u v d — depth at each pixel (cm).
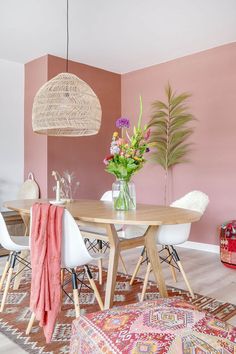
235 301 257
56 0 297
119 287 287
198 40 394
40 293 183
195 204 271
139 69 504
